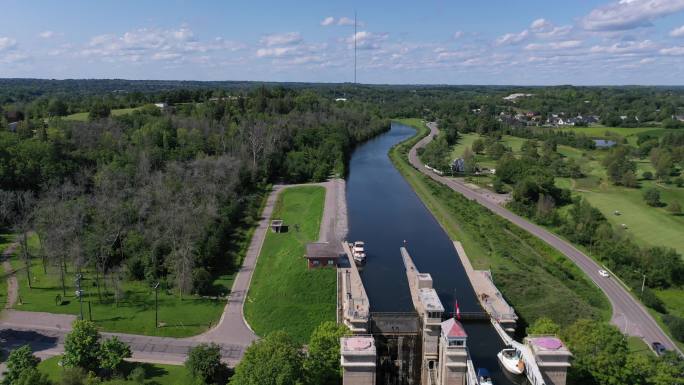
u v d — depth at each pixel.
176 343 142.50
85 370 121.38
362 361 108.50
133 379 120.50
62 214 193.88
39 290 171.75
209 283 175.88
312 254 181.88
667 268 186.75
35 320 152.50
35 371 108.06
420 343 144.25
